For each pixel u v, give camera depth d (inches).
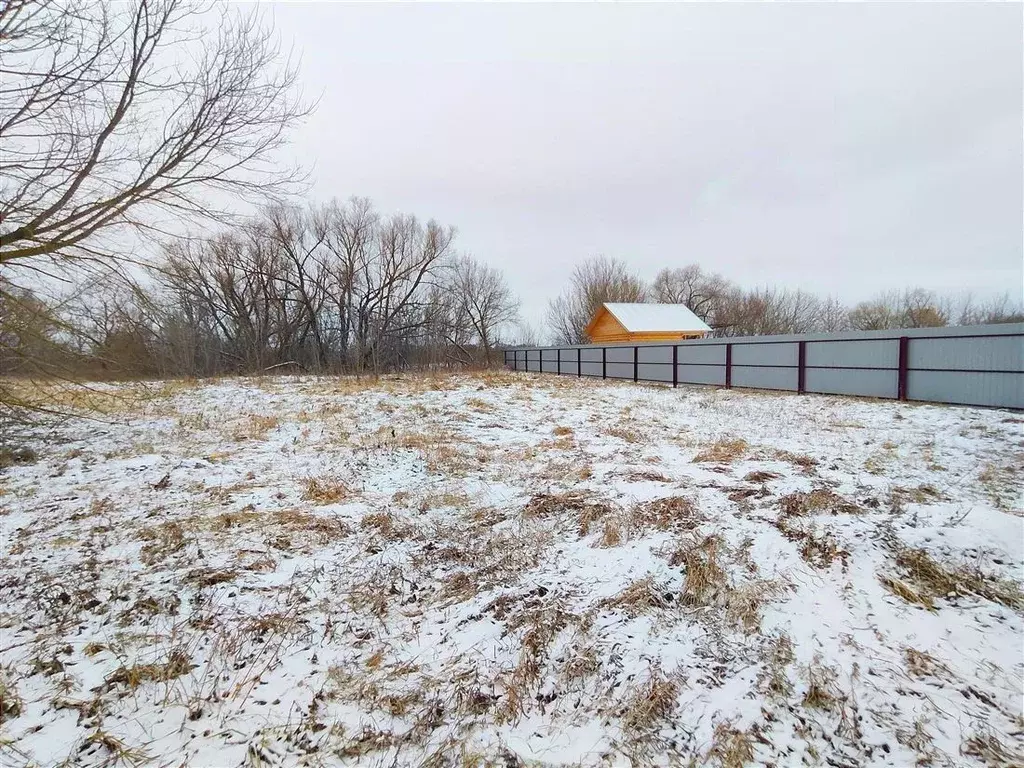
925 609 110.6
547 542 157.5
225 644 111.0
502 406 475.2
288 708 93.3
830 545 133.0
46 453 287.3
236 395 552.7
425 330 1269.7
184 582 138.1
